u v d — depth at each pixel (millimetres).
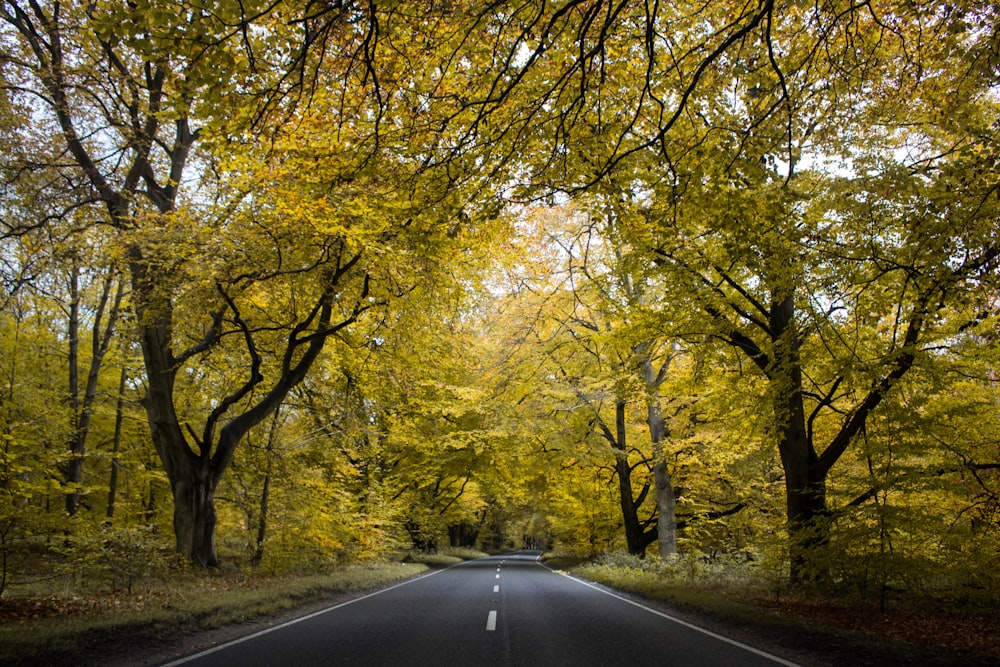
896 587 10000
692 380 14945
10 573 9148
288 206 10672
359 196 10891
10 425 11094
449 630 8000
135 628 7109
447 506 31766
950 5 7391
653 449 19078
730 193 8492
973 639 7262
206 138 7188
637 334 14141
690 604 10547
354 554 20047
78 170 13836
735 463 20953
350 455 21422
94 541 9906
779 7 7195
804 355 10930
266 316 15664
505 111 7980
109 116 13031
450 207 8680
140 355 19125
